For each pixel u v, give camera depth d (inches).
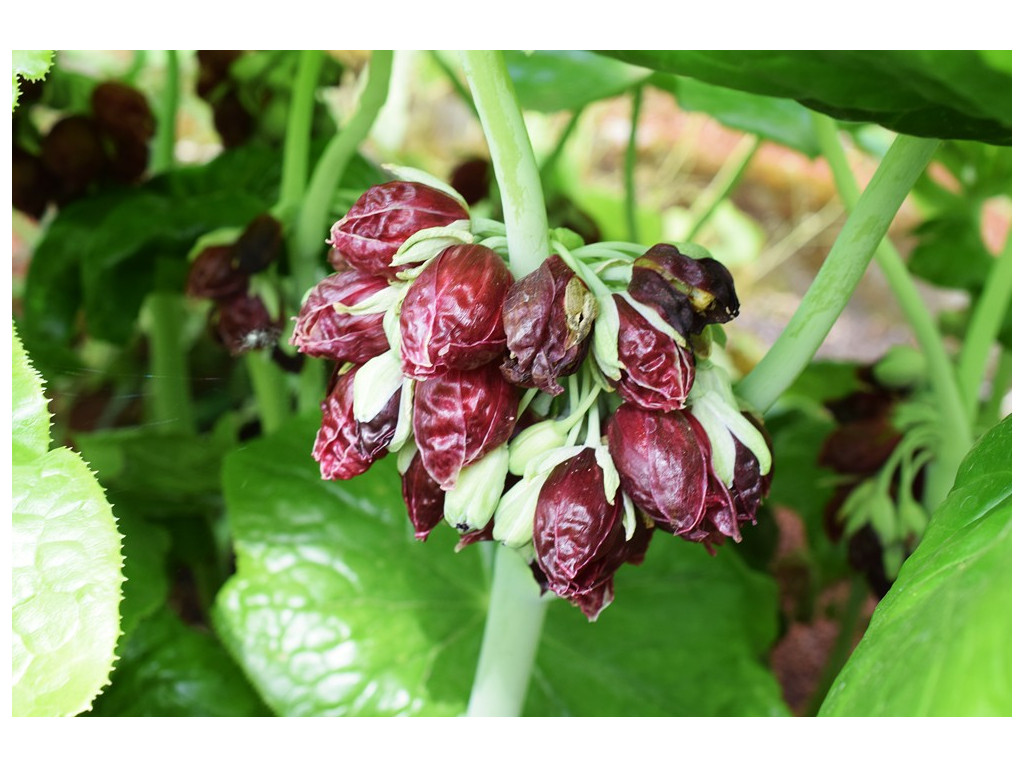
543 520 9.2
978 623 7.5
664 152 46.3
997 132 9.8
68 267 20.3
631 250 9.8
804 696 24.2
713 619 17.3
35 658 9.4
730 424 9.4
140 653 17.1
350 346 9.6
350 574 15.8
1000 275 16.7
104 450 19.4
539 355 8.8
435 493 9.9
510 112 9.4
